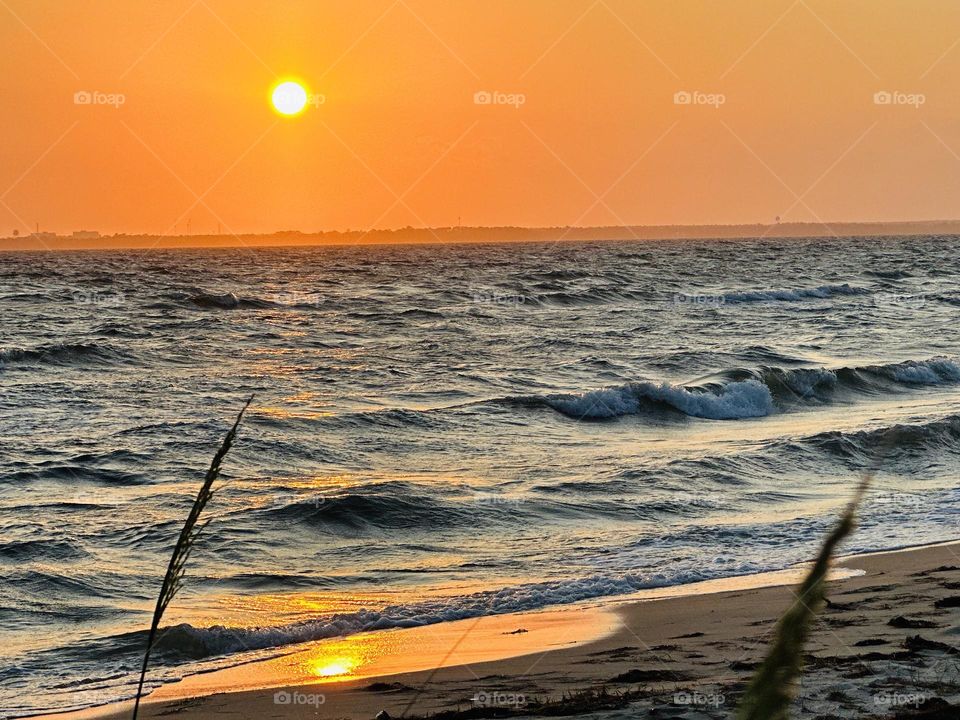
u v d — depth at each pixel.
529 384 32.12
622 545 14.42
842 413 27.78
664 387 27.59
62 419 25.66
